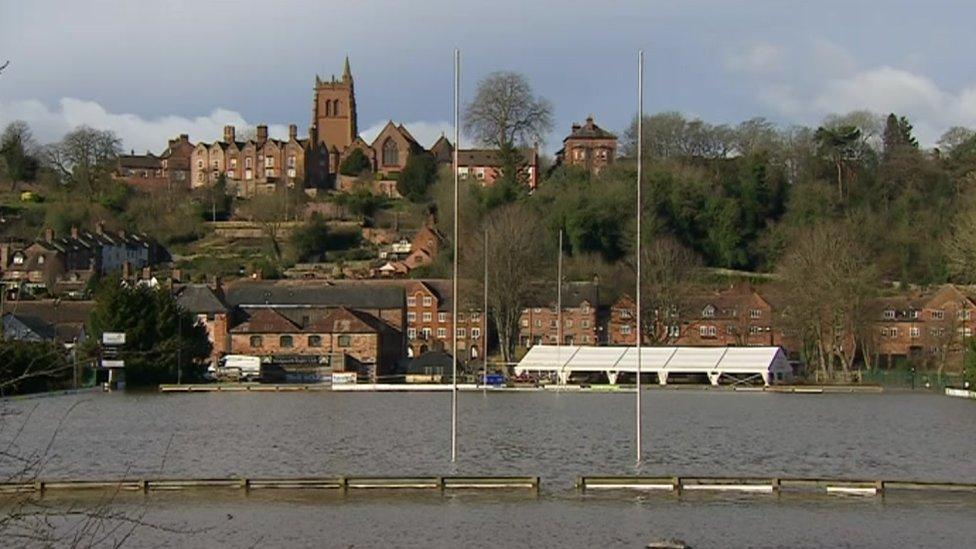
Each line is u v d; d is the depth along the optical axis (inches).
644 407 6815.9
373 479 3777.1
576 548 3058.6
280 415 6171.3
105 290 7849.4
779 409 6712.6
